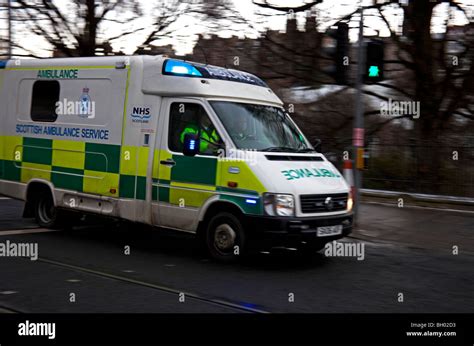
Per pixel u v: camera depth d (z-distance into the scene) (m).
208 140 8.01
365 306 6.06
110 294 6.25
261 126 8.38
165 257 8.30
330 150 17.75
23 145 10.23
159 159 8.44
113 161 8.92
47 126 9.87
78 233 10.12
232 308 5.83
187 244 9.36
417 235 10.56
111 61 9.04
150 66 8.62
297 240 7.45
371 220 12.02
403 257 8.80
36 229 10.32
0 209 12.83
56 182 9.73
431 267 8.13
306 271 7.66
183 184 8.20
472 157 15.48
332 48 11.02
